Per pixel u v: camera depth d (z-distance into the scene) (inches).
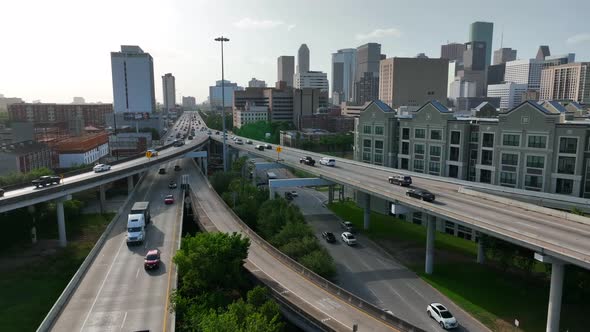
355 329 1594.5
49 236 3299.7
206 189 4468.5
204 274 2001.7
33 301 2268.7
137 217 2785.4
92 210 4005.9
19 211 3201.3
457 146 3668.8
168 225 3127.5
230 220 3312.0
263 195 4045.3
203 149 7288.4
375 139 4468.5
